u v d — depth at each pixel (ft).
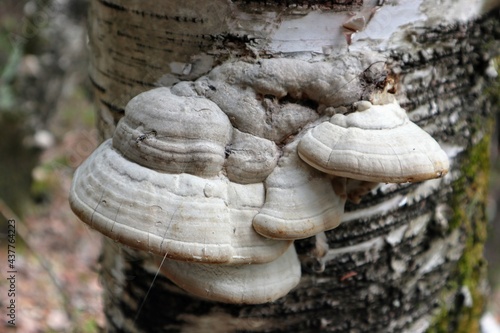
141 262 2.74
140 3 2.54
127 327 2.89
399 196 2.67
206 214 2.37
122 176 2.42
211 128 2.41
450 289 2.98
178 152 2.39
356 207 2.62
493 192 8.86
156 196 2.38
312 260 2.62
